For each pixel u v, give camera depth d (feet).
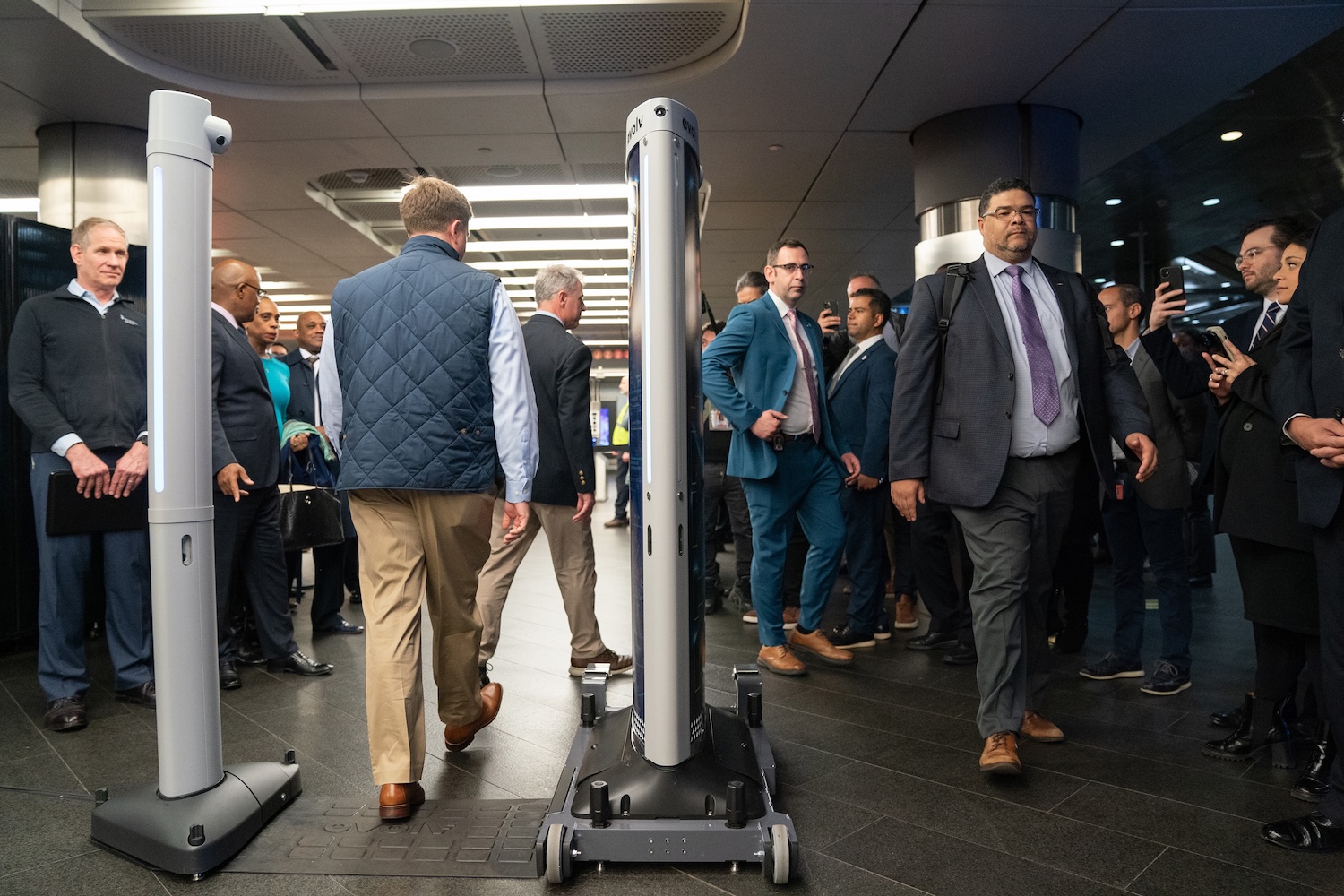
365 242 30.42
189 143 6.82
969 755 8.95
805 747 9.24
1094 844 6.81
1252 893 5.98
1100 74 17.71
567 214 29.45
